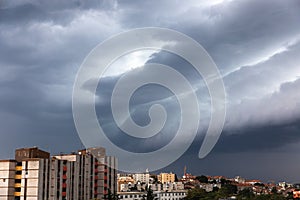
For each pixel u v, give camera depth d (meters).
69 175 131.50
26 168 121.94
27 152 127.00
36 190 119.56
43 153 132.50
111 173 152.38
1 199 120.12
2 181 121.06
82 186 138.75
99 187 147.50
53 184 125.25
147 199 167.25
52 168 125.69
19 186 121.81
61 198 127.38
